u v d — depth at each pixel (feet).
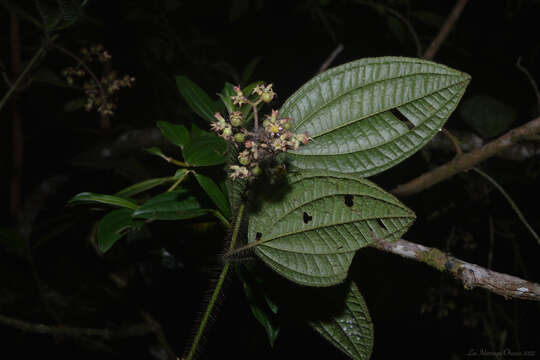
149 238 3.41
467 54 4.90
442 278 3.92
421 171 4.14
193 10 5.41
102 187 4.61
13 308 4.20
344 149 2.27
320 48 6.04
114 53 4.80
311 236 2.22
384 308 4.26
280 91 5.92
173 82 4.86
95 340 4.34
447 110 2.23
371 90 2.26
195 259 2.79
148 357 4.50
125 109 4.97
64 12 3.09
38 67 3.62
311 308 2.38
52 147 5.41
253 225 2.26
